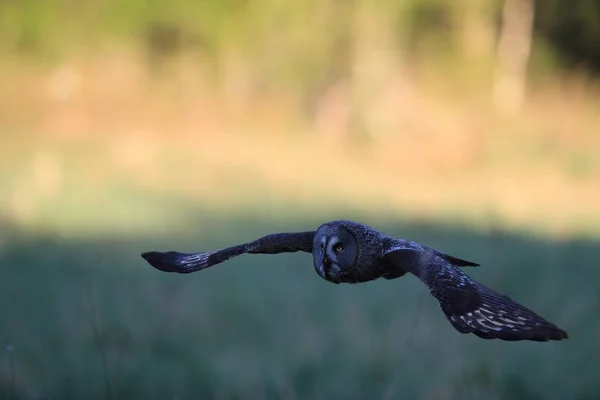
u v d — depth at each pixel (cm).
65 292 1419
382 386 1016
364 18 3634
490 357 1029
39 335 1173
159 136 3472
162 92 3941
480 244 1973
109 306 1356
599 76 4659
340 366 1068
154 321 1284
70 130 3509
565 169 3180
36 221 2055
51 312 1280
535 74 4478
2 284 1477
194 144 3338
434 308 1349
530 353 1084
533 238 2070
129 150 3142
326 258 568
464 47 3997
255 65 3903
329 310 1357
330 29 3700
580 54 4741
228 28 3962
